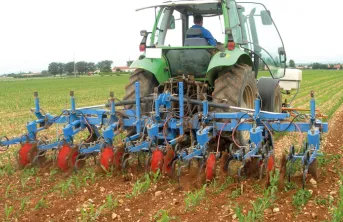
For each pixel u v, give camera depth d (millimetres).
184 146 6402
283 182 5113
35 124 6758
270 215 4410
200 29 6887
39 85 51750
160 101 6117
